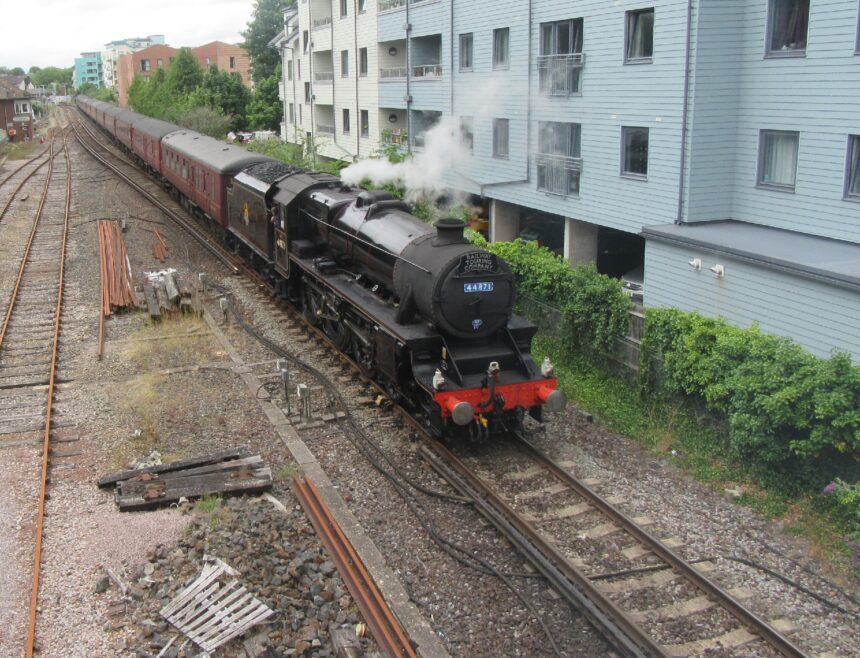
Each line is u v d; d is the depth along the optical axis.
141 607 6.71
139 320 15.12
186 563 7.28
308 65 38.16
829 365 8.50
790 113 14.09
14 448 9.80
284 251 15.25
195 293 15.86
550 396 9.56
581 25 18.19
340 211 13.44
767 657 6.30
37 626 6.47
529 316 14.29
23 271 18.66
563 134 19.36
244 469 9.02
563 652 6.32
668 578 7.31
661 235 14.46
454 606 6.88
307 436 10.28
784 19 14.02
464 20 22.52
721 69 14.91
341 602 6.73
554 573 7.14
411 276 10.29
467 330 9.88
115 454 9.65
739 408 9.16
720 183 15.54
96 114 58.66
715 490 9.09
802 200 14.10
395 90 27.53
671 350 10.73
